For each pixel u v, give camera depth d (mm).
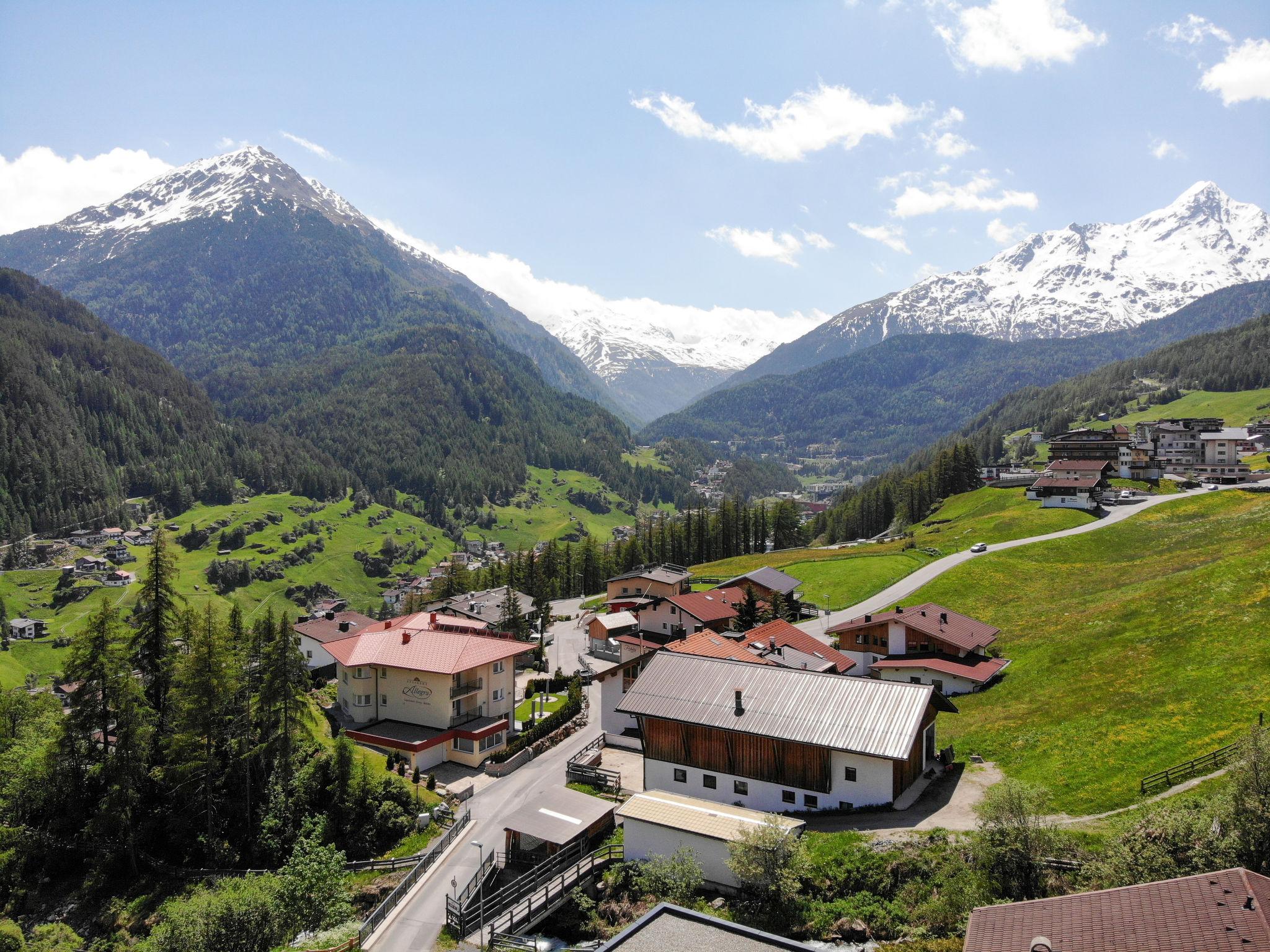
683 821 45562
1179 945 24922
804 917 38906
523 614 124125
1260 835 32750
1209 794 40438
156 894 60594
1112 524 135250
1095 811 44000
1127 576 98938
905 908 38438
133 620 72625
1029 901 29641
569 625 140500
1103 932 26656
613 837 51094
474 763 72375
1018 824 38844
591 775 62719
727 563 178000
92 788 67688
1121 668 64500
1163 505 143625
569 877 45781
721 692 55938
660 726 56094
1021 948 27406
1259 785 34094
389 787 64312
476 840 56438
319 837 60906
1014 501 176000
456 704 76375
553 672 104312
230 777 68188
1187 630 66188
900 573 132500
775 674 56281
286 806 65125
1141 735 51500
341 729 74625
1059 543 127000
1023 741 56906
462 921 43969
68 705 66812
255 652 80250
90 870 63625
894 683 52531
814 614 117812
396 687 77750
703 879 43781
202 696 64250
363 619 119438
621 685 75875
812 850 42781
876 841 42469
